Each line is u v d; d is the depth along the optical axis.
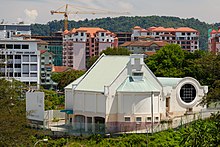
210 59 141.62
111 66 110.56
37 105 109.38
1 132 65.75
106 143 95.19
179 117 107.88
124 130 101.88
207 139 44.88
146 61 157.50
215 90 73.19
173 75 146.25
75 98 111.38
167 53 154.00
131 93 103.38
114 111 104.44
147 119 103.88
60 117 117.81
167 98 110.56
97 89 105.88
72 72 193.12
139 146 93.31
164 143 92.81
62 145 95.44
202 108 112.00
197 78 143.75
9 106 77.06
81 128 102.00
